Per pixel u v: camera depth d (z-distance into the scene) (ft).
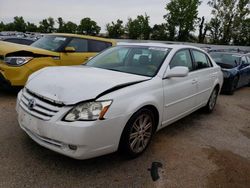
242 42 153.38
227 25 152.15
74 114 9.32
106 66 13.96
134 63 13.66
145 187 9.62
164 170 10.84
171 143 13.56
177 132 15.21
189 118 18.08
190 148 13.16
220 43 154.92
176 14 162.81
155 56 13.78
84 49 23.56
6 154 10.87
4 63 17.83
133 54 14.28
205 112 19.38
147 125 11.81
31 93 10.78
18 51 18.03
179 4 161.58
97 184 9.52
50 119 9.45
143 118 11.46
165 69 13.00
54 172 9.97
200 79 16.20
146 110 11.39
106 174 10.16
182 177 10.48
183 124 16.72
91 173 10.13
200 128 16.25
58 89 10.07
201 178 10.54
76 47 22.86
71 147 9.43
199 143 13.91
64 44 21.81
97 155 9.80
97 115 9.43
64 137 9.23
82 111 9.37
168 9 164.66
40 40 23.41
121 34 162.61
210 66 18.48
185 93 14.30
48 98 9.84
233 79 28.12
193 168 11.23
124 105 10.19
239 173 11.18
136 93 10.88
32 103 10.21
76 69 12.72
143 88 11.31
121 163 11.02
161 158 11.82
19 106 11.09
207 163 11.77
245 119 19.16
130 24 160.35
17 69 17.81
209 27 156.35
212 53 34.22
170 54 13.84
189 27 164.45
